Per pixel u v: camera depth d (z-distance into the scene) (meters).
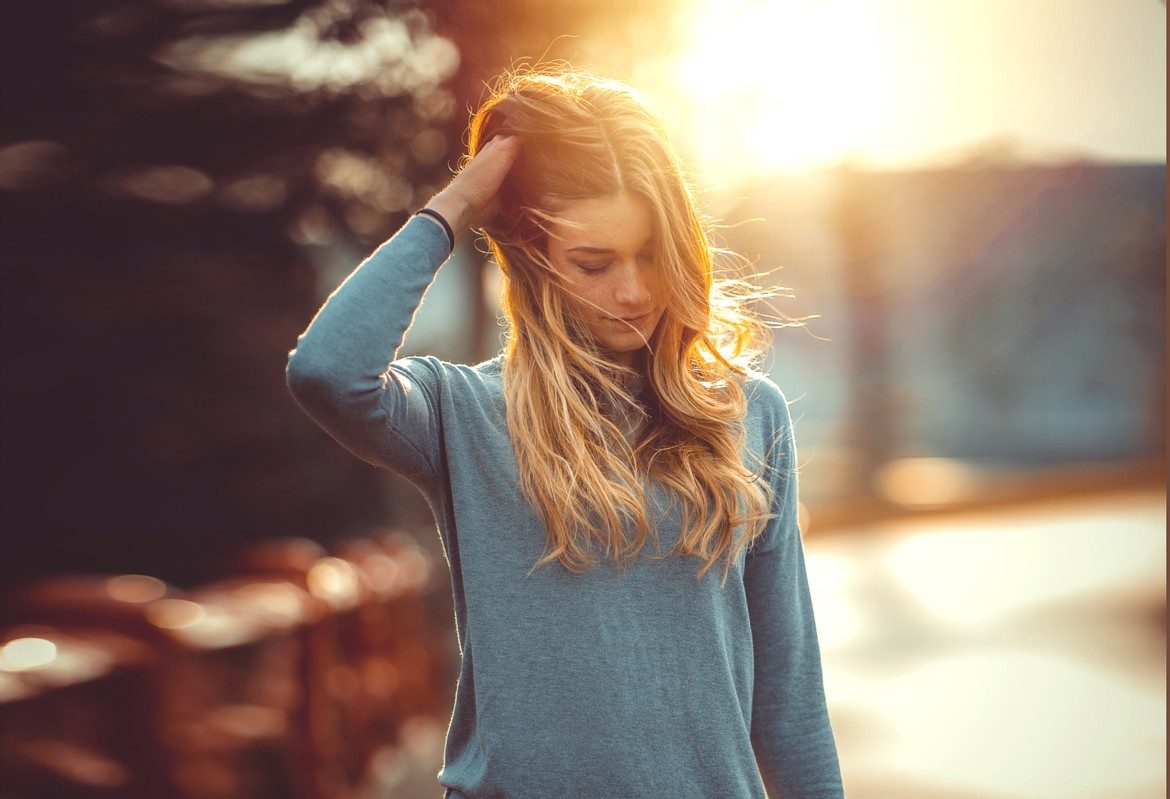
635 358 2.23
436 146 5.52
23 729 3.81
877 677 9.82
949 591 14.83
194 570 8.09
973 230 32.84
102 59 5.74
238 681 5.26
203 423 8.01
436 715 7.54
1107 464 39.78
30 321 7.46
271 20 5.42
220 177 6.17
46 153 6.34
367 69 5.43
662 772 2.02
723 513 2.10
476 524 2.10
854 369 31.91
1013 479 32.28
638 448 2.12
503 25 5.12
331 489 8.48
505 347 2.29
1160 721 8.15
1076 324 42.62
